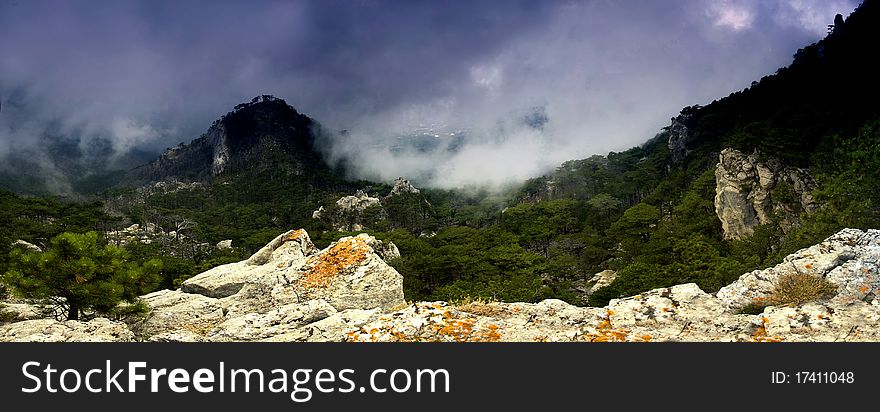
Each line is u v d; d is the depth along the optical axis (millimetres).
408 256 85688
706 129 130375
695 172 112062
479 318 12680
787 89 113312
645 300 13172
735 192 65438
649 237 84812
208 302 21172
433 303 13469
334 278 21453
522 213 131375
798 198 59969
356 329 12680
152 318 19328
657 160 155375
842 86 85500
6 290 19062
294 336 13398
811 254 14344
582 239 95375
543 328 12117
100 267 18688
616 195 144875
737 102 132625
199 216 177125
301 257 27188
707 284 42906
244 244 121312
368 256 22234
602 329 11852
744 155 67625
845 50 108750
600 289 51031
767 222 61156
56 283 18250
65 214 136625
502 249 74625
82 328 15453
